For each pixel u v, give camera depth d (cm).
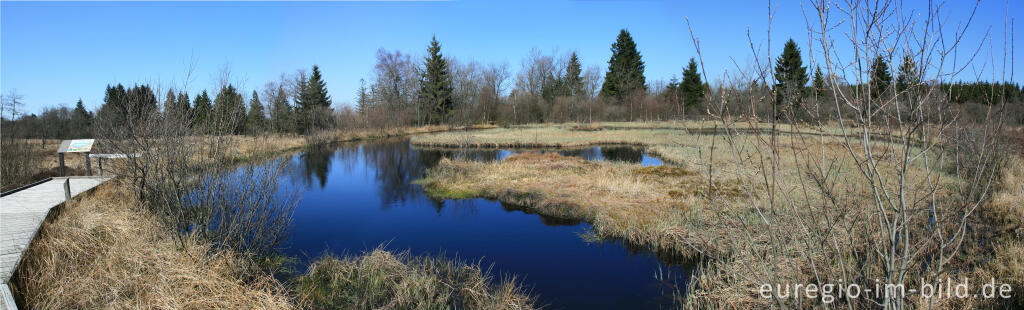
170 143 600
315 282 597
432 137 3206
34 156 1354
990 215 764
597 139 2866
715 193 1003
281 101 3309
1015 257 549
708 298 513
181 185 608
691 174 1344
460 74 5381
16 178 1116
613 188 1140
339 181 1500
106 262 532
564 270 667
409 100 5003
